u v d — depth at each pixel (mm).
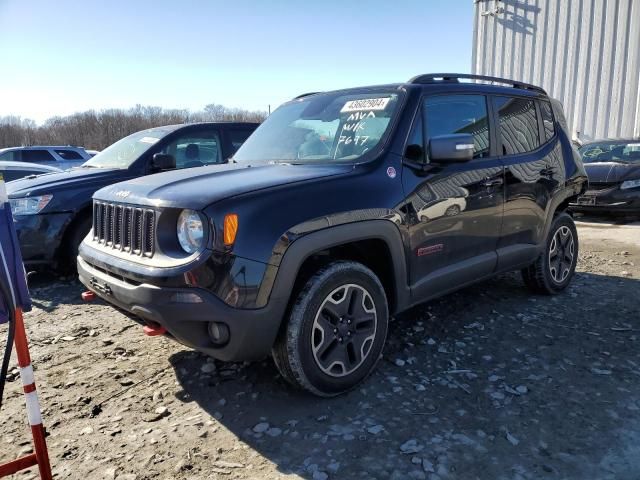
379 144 3377
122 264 2875
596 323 4137
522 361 3479
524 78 15367
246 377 3328
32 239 5383
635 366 3375
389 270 3293
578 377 3238
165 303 2605
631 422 2734
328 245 2859
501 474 2352
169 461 2506
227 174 3201
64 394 3199
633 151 9914
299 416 2865
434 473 2363
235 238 2600
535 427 2709
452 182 3613
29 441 2730
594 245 7344
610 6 13531
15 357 3775
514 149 4297
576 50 14266
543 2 14727
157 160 5730
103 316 4594
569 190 4867
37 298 5152
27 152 16375
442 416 2828
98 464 2502
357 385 3164
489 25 16031
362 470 2395
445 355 3592
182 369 3479
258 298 2643
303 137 3857
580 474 2342
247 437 2684
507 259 4176
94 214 3430
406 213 3279
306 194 2869
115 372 3469
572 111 14570
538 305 4590
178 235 2744
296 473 2391
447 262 3656
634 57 13305
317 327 2893
